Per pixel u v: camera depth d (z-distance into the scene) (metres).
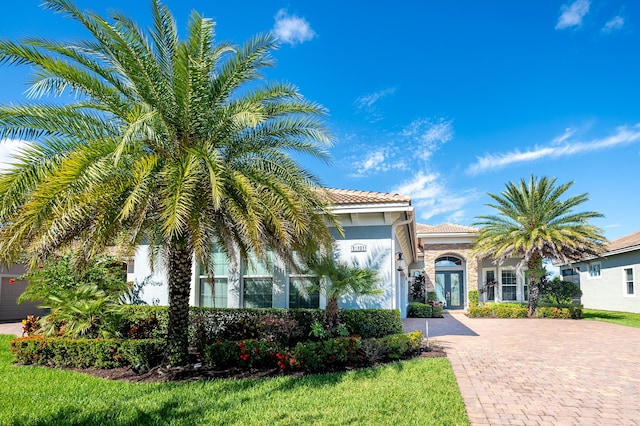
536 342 12.30
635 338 13.38
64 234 7.01
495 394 6.69
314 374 7.77
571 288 22.31
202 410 5.74
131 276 14.95
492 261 25.84
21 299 11.10
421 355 9.76
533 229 21.09
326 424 5.21
